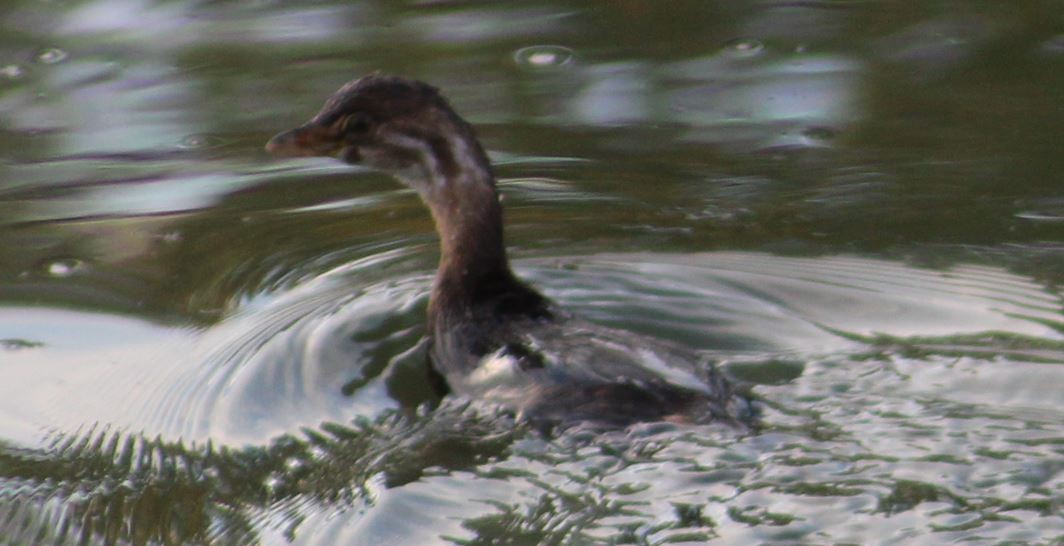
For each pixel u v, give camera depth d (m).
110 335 12.49
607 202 14.20
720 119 15.49
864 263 12.91
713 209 13.99
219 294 13.06
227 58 16.98
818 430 10.02
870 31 17.14
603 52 16.88
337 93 12.11
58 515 10.37
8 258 13.70
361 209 14.50
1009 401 10.46
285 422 11.00
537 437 10.17
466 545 9.26
